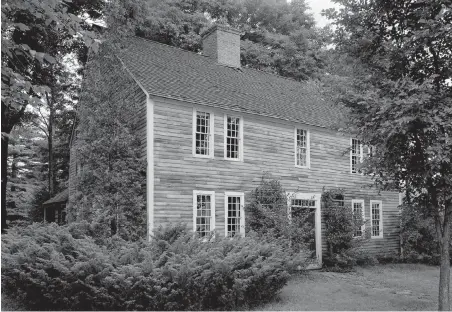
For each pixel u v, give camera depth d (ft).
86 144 47.03
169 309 30.14
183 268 29.86
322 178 66.03
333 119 70.74
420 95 27.76
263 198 55.31
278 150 60.44
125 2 62.34
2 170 68.80
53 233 36.09
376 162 32.96
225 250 36.14
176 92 50.90
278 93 71.61
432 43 31.40
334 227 63.67
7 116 64.44
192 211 49.90
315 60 112.06
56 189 103.45
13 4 22.75
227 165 54.19
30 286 31.73
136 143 49.19
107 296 29.60
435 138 29.89
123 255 32.58
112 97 48.24
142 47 62.80
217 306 32.71
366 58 34.99
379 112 28.48
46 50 63.87
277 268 35.29
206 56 72.23
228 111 55.06
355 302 36.76
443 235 32.53
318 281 48.93
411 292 43.73
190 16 100.32
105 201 43.96
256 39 111.96
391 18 33.88
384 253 74.28
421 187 32.78
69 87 96.84
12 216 109.60
